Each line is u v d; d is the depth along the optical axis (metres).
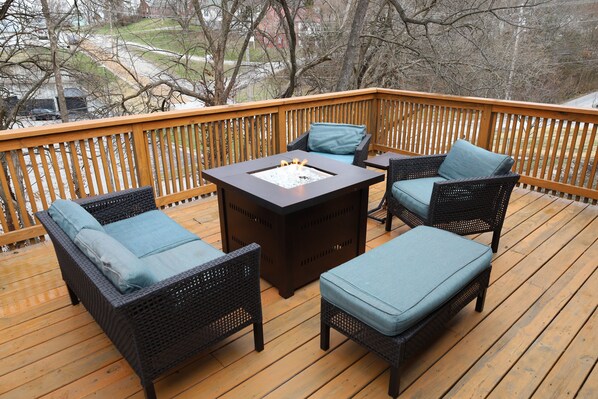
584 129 3.73
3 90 6.83
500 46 8.31
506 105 4.16
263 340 2.14
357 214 2.84
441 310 1.94
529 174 4.25
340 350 2.14
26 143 2.99
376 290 1.87
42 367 2.04
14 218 3.13
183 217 3.74
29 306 2.51
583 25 8.55
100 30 7.32
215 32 8.20
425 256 2.14
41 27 6.67
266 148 4.46
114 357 2.11
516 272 2.80
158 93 9.18
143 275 1.62
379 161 3.47
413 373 1.97
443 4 7.88
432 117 4.82
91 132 3.26
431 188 3.12
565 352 2.09
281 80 9.22
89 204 2.49
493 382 1.92
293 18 8.09
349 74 7.57
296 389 1.90
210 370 2.01
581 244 3.16
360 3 7.18
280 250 2.48
